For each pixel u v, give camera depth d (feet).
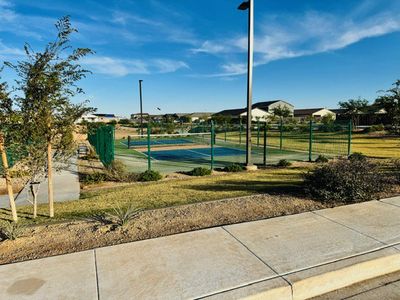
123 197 25.16
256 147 76.64
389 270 12.73
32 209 21.98
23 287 10.75
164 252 13.28
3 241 14.96
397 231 15.42
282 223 16.66
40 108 16.90
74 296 10.21
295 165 43.52
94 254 13.16
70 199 25.62
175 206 20.84
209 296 10.14
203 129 109.91
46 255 13.35
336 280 11.55
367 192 22.12
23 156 17.84
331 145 74.23
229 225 16.39
